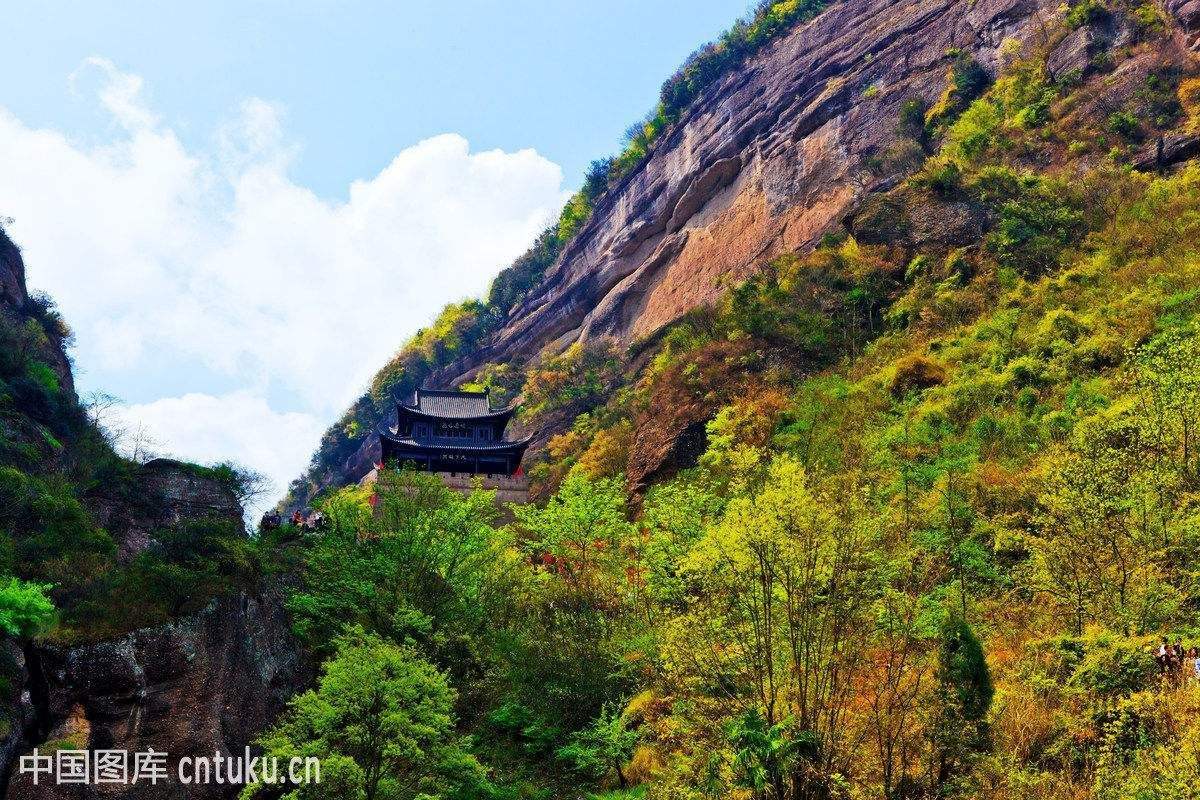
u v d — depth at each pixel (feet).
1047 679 66.59
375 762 79.66
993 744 60.75
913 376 164.76
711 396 201.77
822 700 62.28
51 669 83.87
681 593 85.56
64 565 97.04
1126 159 219.82
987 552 90.89
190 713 87.45
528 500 209.56
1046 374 143.13
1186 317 137.49
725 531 66.49
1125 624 69.62
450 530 118.21
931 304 194.80
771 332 214.28
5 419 126.82
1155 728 58.85
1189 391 85.40
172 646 89.10
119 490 123.03
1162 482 77.82
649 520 115.85
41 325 174.19
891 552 75.25
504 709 97.76
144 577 93.76
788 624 65.21
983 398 145.69
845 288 218.18
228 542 103.19
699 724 69.15
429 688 82.12
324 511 124.67
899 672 62.34
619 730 84.99
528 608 114.52
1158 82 234.17
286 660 102.89
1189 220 178.91
